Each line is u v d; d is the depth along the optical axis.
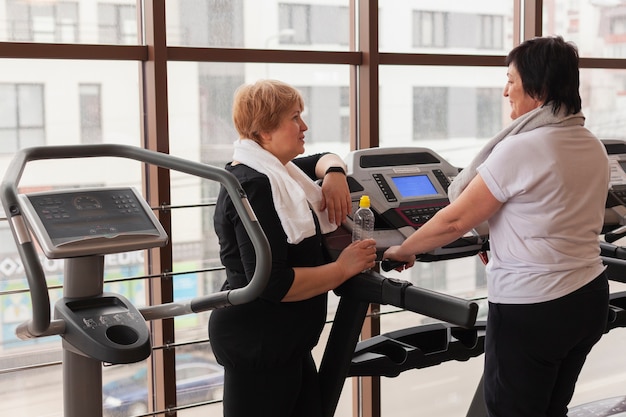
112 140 3.19
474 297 4.18
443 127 4.01
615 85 4.57
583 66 4.37
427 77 3.92
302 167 2.67
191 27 3.34
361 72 3.66
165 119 3.13
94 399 1.98
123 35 3.19
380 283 2.34
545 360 2.22
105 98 3.15
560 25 4.39
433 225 2.33
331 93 3.66
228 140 3.45
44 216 1.85
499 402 2.29
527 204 2.17
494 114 4.17
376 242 2.57
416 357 2.61
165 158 1.95
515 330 2.22
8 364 3.08
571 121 2.21
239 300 1.93
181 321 3.37
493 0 4.13
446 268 4.08
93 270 1.97
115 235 1.87
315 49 3.64
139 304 3.30
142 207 1.99
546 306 2.17
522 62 2.25
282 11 3.54
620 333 4.61
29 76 2.99
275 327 2.27
